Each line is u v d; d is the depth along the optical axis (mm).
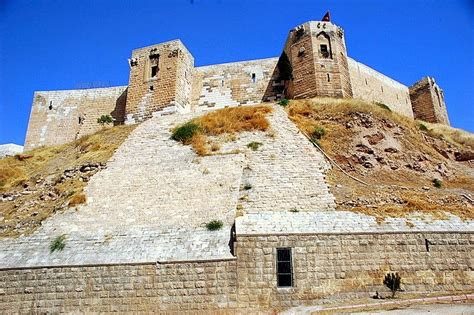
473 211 21266
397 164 27781
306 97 37688
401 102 51188
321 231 18906
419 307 15062
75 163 29266
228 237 19719
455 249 18891
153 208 22719
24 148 47281
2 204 27031
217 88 44312
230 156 25656
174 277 18469
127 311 18172
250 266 18234
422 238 19000
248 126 28844
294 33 40750
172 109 39406
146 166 26188
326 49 39281
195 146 27297
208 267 18406
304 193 22578
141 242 20359
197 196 22969
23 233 22297
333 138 28672
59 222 22469
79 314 18375
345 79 38625
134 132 31062
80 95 48781
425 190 24375
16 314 18734
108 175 25875
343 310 15531
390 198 21875
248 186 23453
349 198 21875
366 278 18109
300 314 15984
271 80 43719
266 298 17703
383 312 14336
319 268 18234
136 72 42625
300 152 26094
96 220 22391
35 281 19250
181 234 20516
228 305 17719
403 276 18234
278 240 18672
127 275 18781
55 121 48031
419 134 32688
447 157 32094
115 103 47406
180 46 42125
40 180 28844
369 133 29016
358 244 18734
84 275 19031
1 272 19688
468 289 18125
